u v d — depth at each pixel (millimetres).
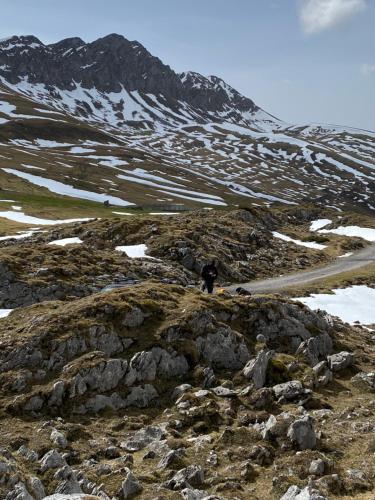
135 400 22047
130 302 27125
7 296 42469
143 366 23406
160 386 23203
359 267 76312
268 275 67750
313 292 56094
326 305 50344
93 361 22547
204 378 24062
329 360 28078
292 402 22547
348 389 25281
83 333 24406
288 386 23266
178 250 62312
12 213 100562
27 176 176625
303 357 28172
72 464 16547
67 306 27734
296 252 84750
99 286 46562
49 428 18844
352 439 18578
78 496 11977
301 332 30359
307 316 31922
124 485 14469
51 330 24312
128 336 25250
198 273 60625
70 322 25047
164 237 65875
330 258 86250
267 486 15234
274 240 91875
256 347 27688
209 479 15484
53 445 17453
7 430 18688
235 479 15562
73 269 48344
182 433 19453
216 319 27953
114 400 21656
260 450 17156
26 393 21016
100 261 53281
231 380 24547
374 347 34000
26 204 113938
